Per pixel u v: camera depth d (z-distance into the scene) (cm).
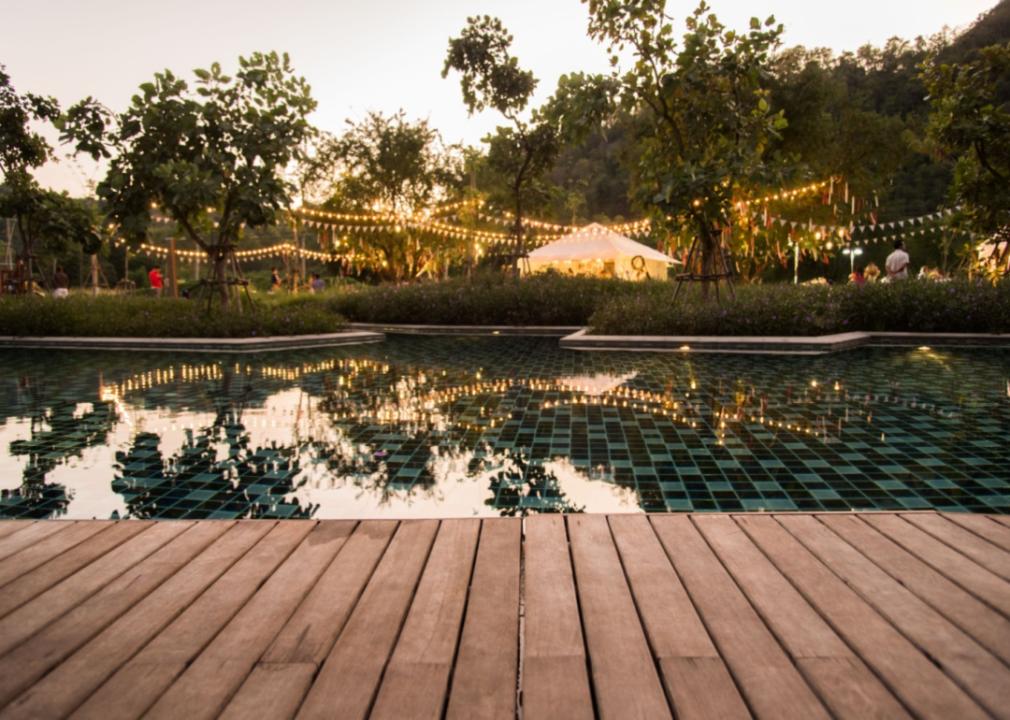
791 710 133
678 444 396
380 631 166
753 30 977
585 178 6156
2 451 393
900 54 5162
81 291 1873
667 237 1145
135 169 1054
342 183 2408
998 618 169
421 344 1065
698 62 984
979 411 475
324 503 298
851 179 2862
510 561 207
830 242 1947
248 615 175
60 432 443
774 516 245
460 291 1422
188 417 490
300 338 1018
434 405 527
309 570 203
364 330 1381
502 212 2127
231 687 143
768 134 1034
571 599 182
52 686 145
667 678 144
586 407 509
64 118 1016
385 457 377
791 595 183
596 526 236
